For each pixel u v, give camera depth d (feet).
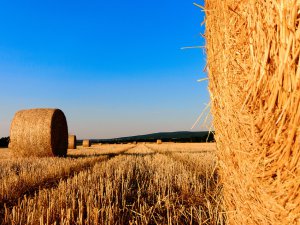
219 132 9.37
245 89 6.88
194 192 17.58
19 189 20.30
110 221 13.52
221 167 9.61
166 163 32.30
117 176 24.11
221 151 9.36
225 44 8.04
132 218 14.01
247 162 7.18
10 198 18.26
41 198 16.65
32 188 21.29
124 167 30.53
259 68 6.21
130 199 17.90
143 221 13.71
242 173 7.60
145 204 15.66
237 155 7.79
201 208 14.92
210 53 9.71
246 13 6.62
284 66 5.39
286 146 5.59
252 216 7.30
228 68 7.91
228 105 8.12
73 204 15.21
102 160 41.98
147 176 26.00
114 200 17.52
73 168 30.96
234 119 7.72
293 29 5.07
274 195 6.21
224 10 7.93
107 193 17.54
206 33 10.09
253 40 6.38
